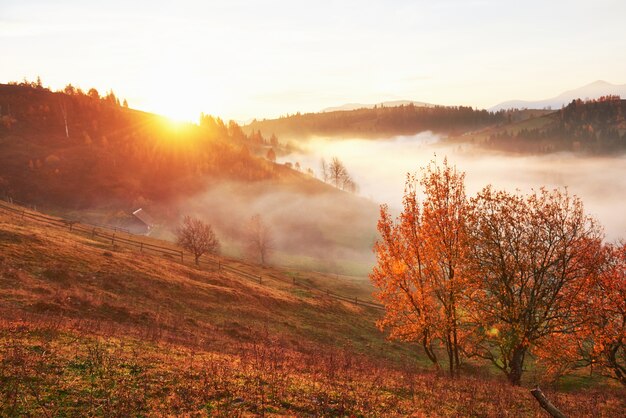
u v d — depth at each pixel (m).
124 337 21.42
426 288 24.14
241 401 12.85
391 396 15.71
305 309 52.66
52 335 18.50
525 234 24.14
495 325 24.62
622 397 23.58
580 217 23.70
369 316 59.59
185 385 13.80
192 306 41.44
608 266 26.47
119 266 45.66
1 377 12.45
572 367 29.28
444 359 44.00
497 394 18.25
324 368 19.58
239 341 31.36
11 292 30.62
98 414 11.05
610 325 26.42
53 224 69.50
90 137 185.38
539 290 24.11
